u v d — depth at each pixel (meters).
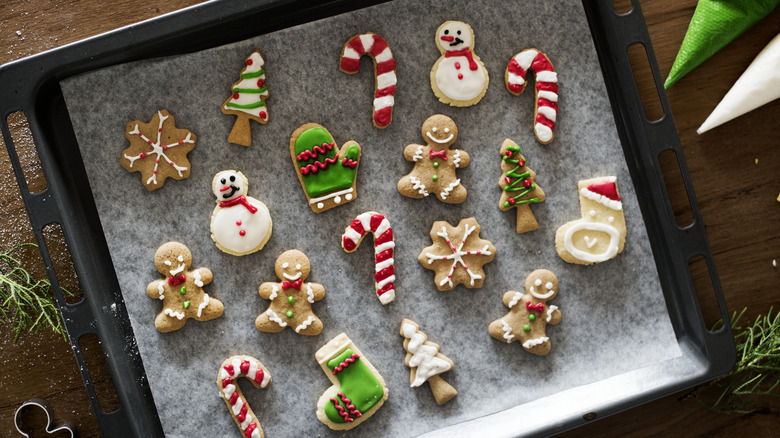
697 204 0.88
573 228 0.90
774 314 0.92
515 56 0.89
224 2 0.85
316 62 0.88
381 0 0.89
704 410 0.92
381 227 0.89
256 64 0.87
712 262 0.88
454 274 0.89
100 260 0.88
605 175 0.90
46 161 0.85
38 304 0.90
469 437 0.88
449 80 0.89
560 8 0.89
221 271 0.89
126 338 0.89
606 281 0.91
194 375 0.89
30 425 0.90
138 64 0.87
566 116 0.90
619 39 0.88
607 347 0.90
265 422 0.89
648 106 0.92
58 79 0.86
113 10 0.90
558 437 0.92
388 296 0.89
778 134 0.92
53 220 0.85
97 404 0.86
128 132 0.87
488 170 0.90
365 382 0.89
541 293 0.90
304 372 0.89
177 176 0.88
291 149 0.89
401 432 0.89
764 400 0.92
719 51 0.91
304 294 0.89
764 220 0.92
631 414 0.92
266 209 0.89
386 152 0.90
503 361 0.90
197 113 0.88
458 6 0.89
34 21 0.90
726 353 0.88
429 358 0.89
